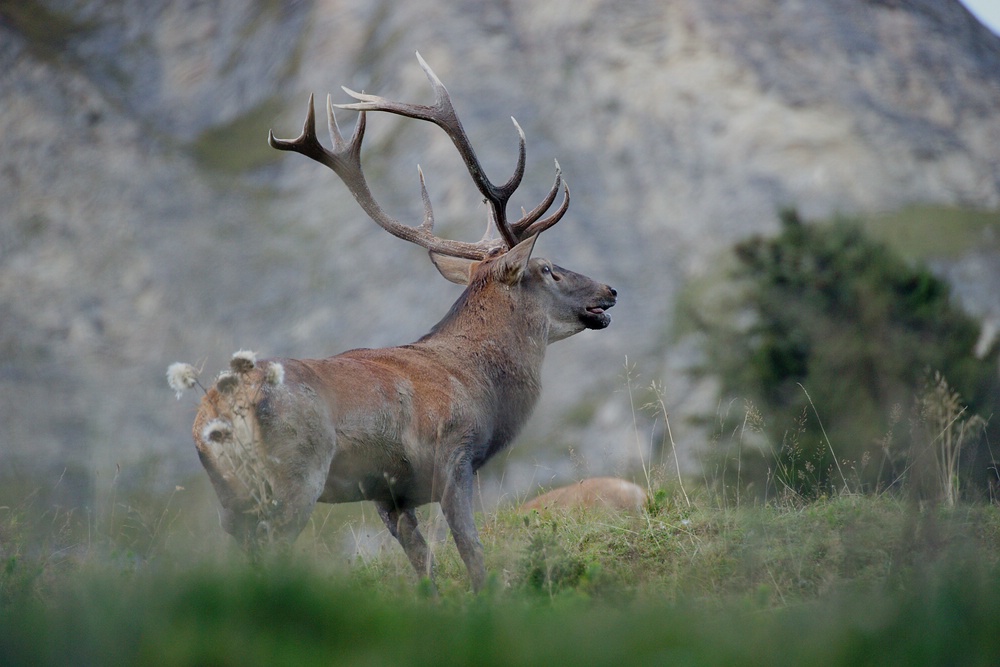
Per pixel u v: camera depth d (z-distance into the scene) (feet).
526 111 224.33
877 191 192.34
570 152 215.51
